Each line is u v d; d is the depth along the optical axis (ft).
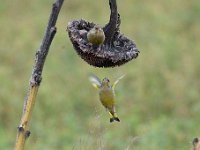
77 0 66.28
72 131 37.60
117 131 34.14
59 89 46.06
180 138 34.83
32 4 66.18
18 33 58.75
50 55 53.01
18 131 12.84
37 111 41.60
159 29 60.18
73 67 50.52
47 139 36.01
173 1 66.44
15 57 53.26
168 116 41.75
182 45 55.36
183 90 45.29
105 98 13.96
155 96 43.86
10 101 43.78
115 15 13.47
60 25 59.06
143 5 65.77
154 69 49.37
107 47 13.47
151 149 31.91
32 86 12.89
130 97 43.50
